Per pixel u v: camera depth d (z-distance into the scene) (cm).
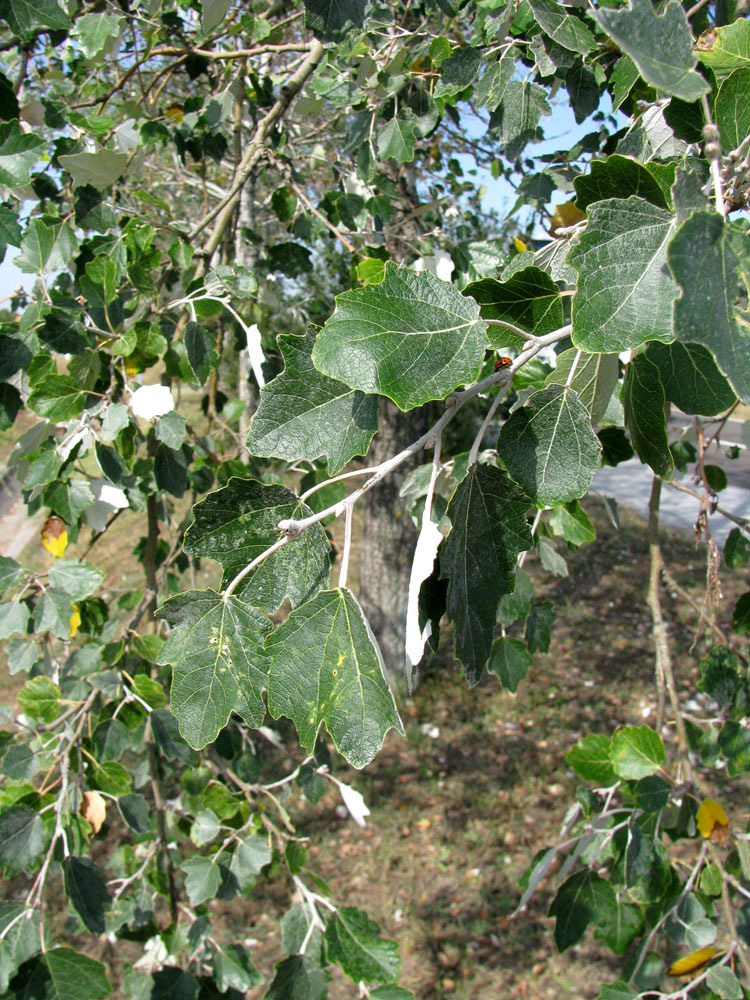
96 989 113
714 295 48
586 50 113
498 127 166
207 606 63
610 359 77
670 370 69
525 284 68
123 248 160
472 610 64
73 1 179
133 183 303
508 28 143
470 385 64
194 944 160
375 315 58
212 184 350
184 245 178
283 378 65
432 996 318
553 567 171
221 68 239
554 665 587
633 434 74
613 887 141
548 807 434
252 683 62
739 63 69
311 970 141
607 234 57
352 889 378
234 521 66
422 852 402
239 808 174
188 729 62
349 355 57
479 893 374
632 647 609
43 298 148
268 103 233
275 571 66
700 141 70
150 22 175
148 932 172
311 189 397
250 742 219
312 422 65
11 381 161
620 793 145
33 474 139
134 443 159
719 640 153
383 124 191
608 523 893
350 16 130
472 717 522
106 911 171
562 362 77
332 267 360
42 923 118
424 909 365
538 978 326
